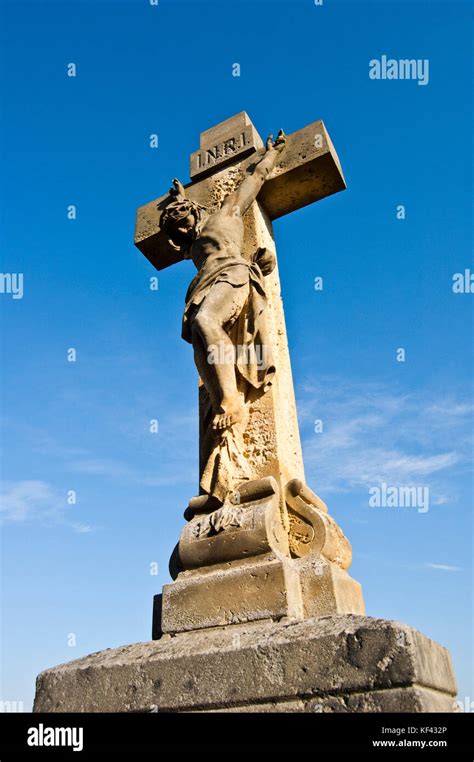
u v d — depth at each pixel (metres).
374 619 3.21
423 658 3.08
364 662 2.99
